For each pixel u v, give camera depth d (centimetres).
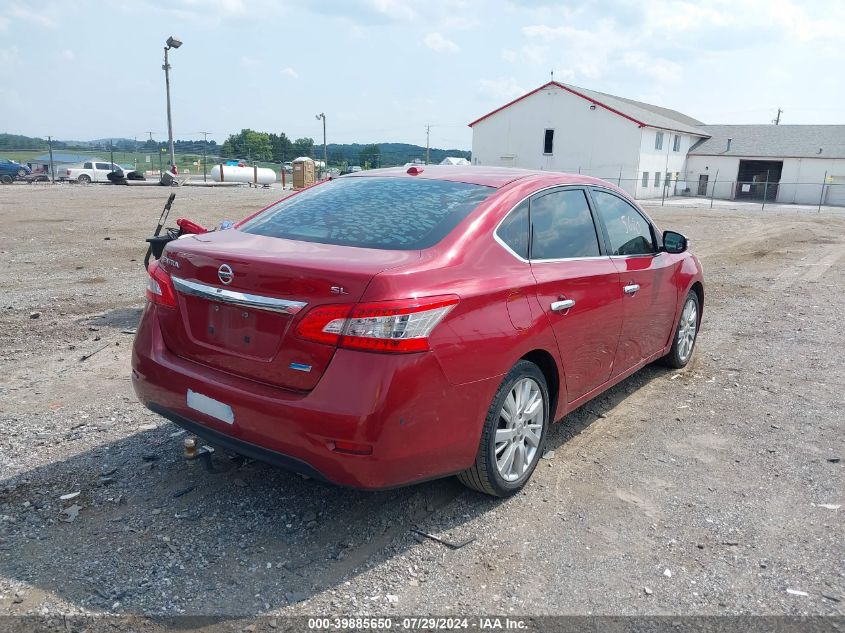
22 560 300
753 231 2147
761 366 625
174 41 3931
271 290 300
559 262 392
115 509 345
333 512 349
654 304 502
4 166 3972
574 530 341
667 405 521
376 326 283
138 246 1252
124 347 621
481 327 321
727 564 316
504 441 355
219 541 321
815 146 5322
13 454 399
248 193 3195
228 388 310
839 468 419
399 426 288
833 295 1002
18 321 695
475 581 298
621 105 5256
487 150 5359
